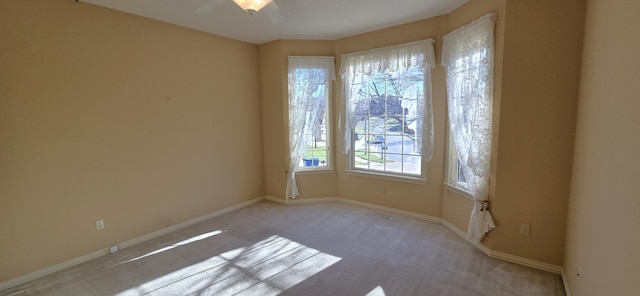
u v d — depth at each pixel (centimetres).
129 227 323
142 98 327
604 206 154
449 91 318
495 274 252
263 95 467
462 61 297
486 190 279
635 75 122
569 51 230
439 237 329
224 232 355
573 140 236
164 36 343
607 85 160
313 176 465
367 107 421
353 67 415
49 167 264
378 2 298
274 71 445
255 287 241
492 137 273
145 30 325
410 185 392
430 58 346
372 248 306
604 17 172
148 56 329
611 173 146
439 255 288
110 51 298
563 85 236
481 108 274
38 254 262
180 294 233
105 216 304
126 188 319
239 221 391
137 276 260
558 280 242
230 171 432
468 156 288
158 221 349
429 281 245
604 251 151
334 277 254
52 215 268
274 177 474
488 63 266
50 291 240
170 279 254
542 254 258
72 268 276
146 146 334
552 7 233
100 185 298
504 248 275
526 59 247
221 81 411
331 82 446
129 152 319
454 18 322
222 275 260
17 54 242
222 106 414
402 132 394
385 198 418
